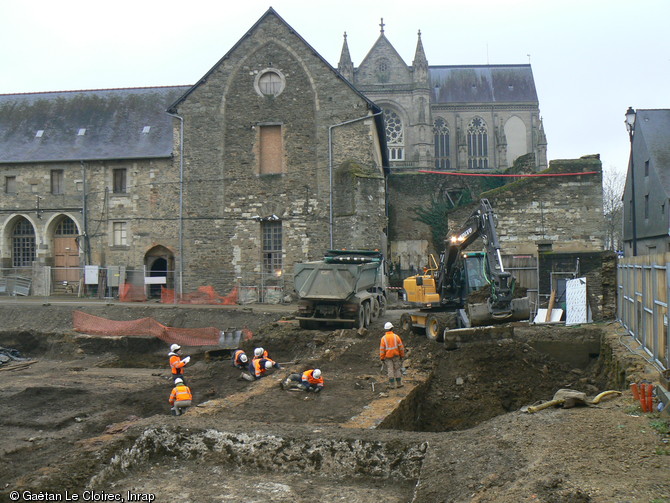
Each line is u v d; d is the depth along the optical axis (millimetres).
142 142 33875
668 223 32312
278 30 31359
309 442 8945
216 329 24422
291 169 30875
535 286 24547
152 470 8914
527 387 15695
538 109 74438
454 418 14406
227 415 11125
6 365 22125
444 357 16531
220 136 31484
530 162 40375
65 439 10914
